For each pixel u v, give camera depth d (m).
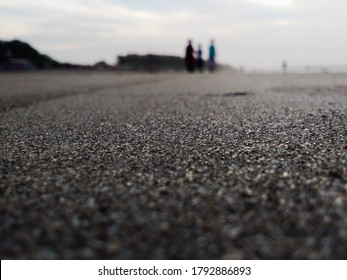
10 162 1.84
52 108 4.27
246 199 1.25
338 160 1.70
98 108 4.26
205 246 0.97
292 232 1.02
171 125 2.93
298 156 1.81
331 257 0.91
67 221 1.11
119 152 2.00
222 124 2.90
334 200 1.22
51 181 1.50
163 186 1.41
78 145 2.23
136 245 0.98
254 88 7.23
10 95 6.00
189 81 11.35
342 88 6.56
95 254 0.94
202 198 1.27
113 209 1.19
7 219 1.13
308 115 3.24
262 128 2.65
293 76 14.20
